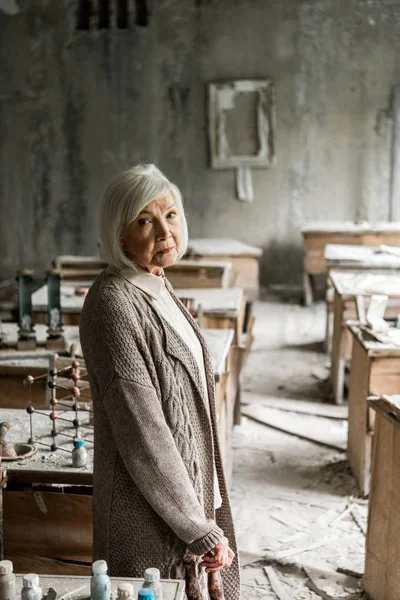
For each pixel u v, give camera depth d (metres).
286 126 10.33
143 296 2.04
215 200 10.62
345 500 4.45
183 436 2.01
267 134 10.34
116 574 2.04
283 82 10.24
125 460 1.92
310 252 9.41
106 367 1.93
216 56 10.30
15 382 4.02
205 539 1.92
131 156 10.67
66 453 2.98
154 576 1.85
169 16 10.30
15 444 3.01
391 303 5.97
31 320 4.36
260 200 10.54
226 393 4.39
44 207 10.92
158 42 10.38
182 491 1.92
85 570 2.92
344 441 5.32
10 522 2.92
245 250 8.91
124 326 1.94
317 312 9.45
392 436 3.15
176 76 10.42
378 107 10.12
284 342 8.01
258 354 7.55
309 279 9.57
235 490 4.59
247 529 4.10
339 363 6.00
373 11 9.95
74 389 3.20
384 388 4.34
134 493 1.99
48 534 2.91
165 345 2.01
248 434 5.50
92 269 7.40
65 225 10.94
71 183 10.84
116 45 10.46
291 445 5.30
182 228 2.11
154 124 10.57
